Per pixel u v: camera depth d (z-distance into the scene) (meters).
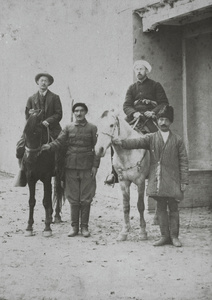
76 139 8.17
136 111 8.98
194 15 10.12
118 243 7.63
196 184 10.60
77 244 7.59
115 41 11.41
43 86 8.81
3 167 17.64
